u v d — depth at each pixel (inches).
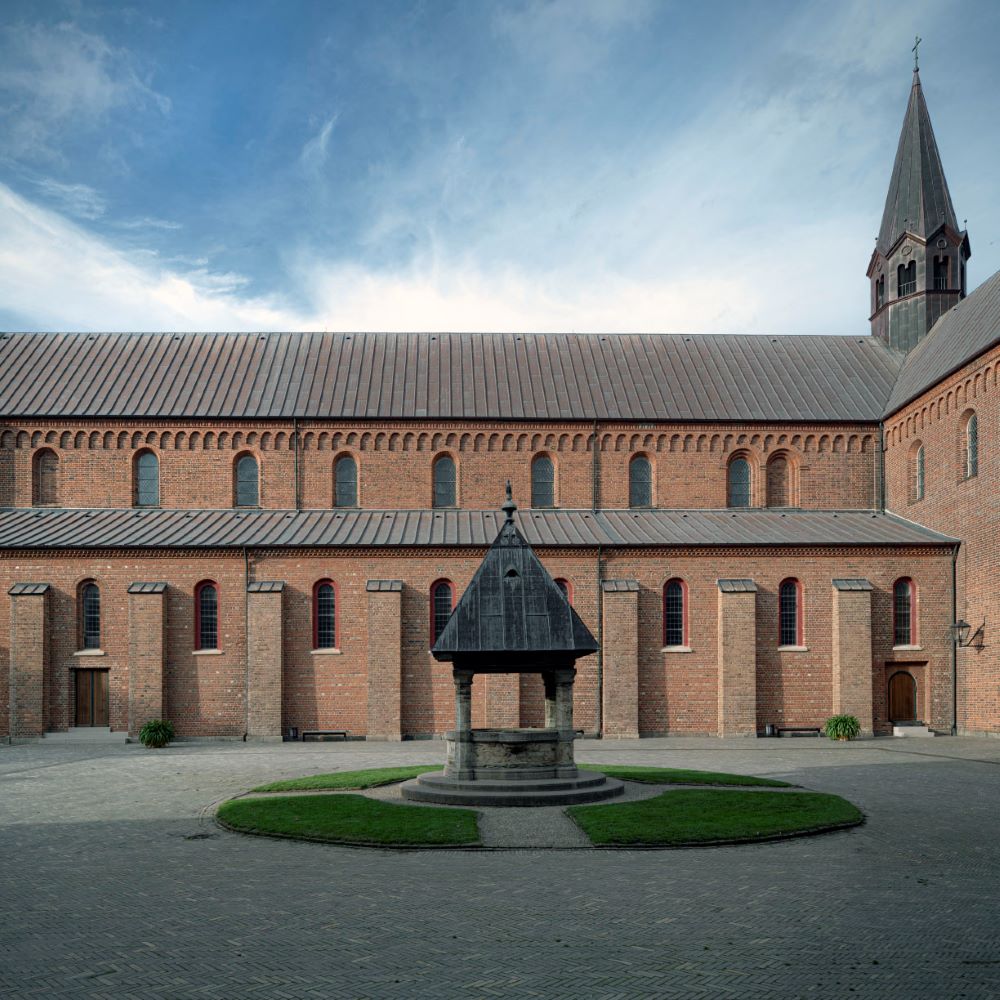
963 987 472.7
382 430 2052.2
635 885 674.2
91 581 1811.0
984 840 829.2
